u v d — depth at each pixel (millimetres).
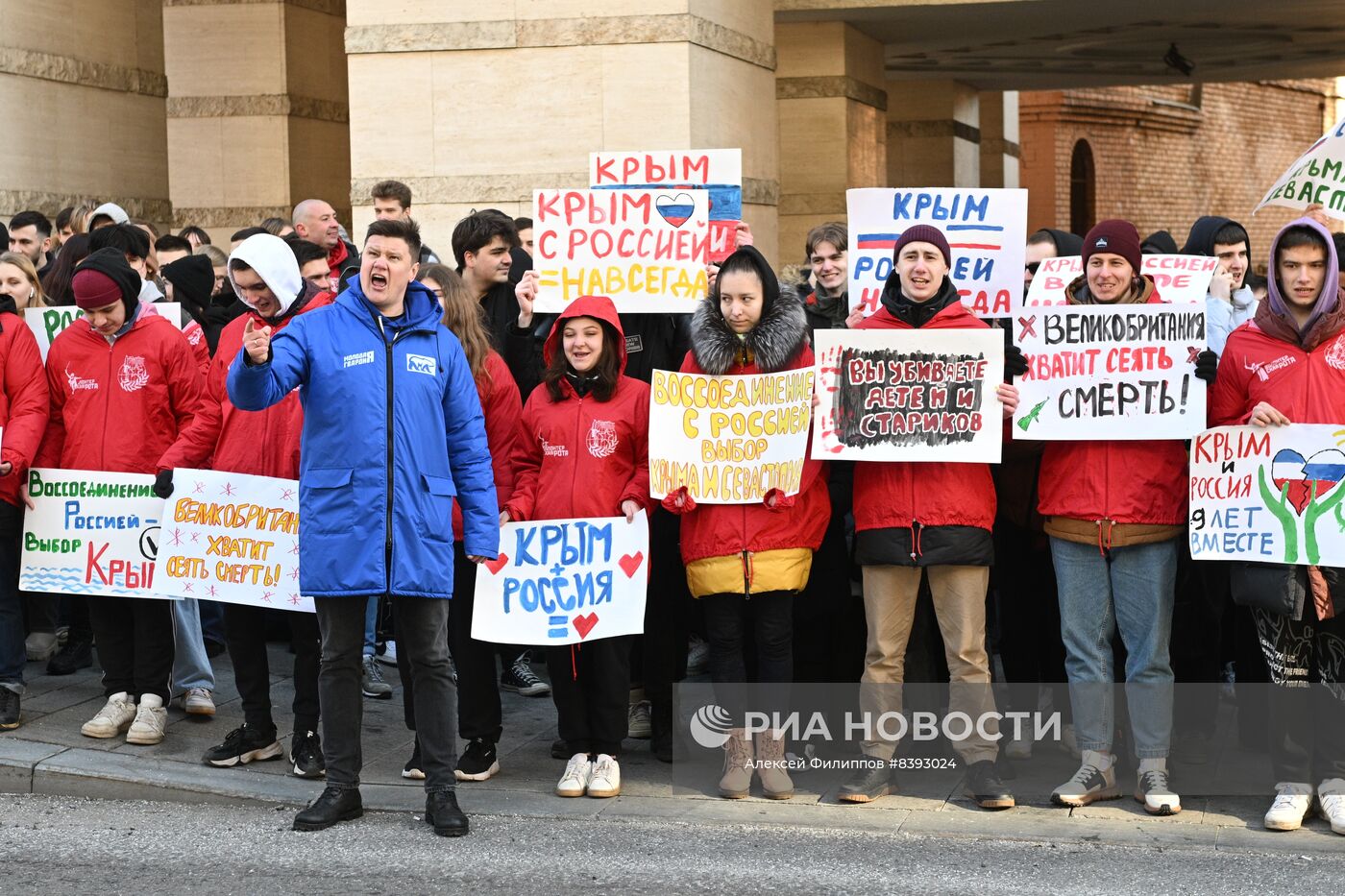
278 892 5129
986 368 5938
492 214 7246
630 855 5559
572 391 6363
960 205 6652
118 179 14188
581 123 11906
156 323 7117
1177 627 6578
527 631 6258
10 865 5430
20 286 7473
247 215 14898
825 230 7230
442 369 5871
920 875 5312
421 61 12016
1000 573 6855
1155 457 5965
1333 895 5047
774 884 5223
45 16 13219
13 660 7000
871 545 6082
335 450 5723
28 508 6930
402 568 5719
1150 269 6793
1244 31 17906
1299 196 6840
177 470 6578
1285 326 5801
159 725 6867
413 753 6648
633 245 6953
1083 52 18969
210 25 14836
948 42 17156
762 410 6102
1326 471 5621
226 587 6520
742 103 12930
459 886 5191
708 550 6145
